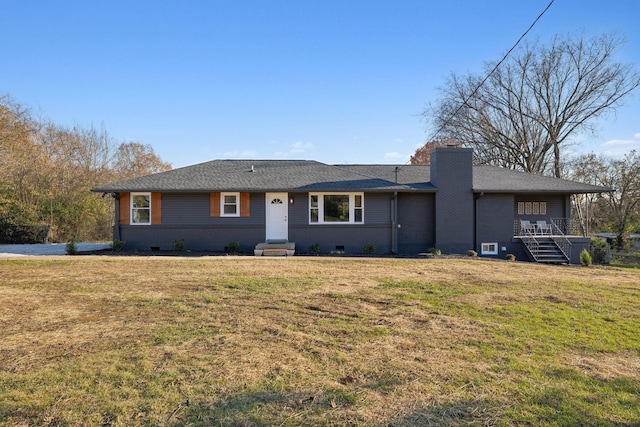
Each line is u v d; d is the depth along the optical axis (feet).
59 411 10.95
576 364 14.83
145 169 141.28
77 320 19.70
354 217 57.72
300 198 57.31
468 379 13.33
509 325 19.63
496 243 58.13
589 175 100.94
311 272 34.65
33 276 31.73
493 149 109.70
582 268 43.75
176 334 17.61
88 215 93.35
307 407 11.35
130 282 29.40
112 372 13.48
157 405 11.34
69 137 103.04
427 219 58.75
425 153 124.77
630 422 10.69
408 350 16.06
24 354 15.11
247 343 16.60
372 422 10.59
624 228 92.12
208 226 56.54
